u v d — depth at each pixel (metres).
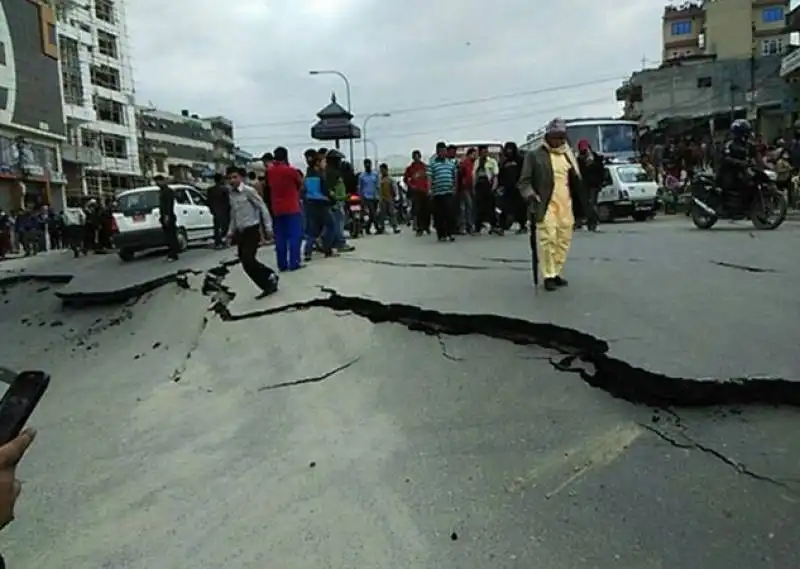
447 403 5.23
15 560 3.99
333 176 12.49
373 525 3.80
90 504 4.61
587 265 9.20
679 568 3.09
